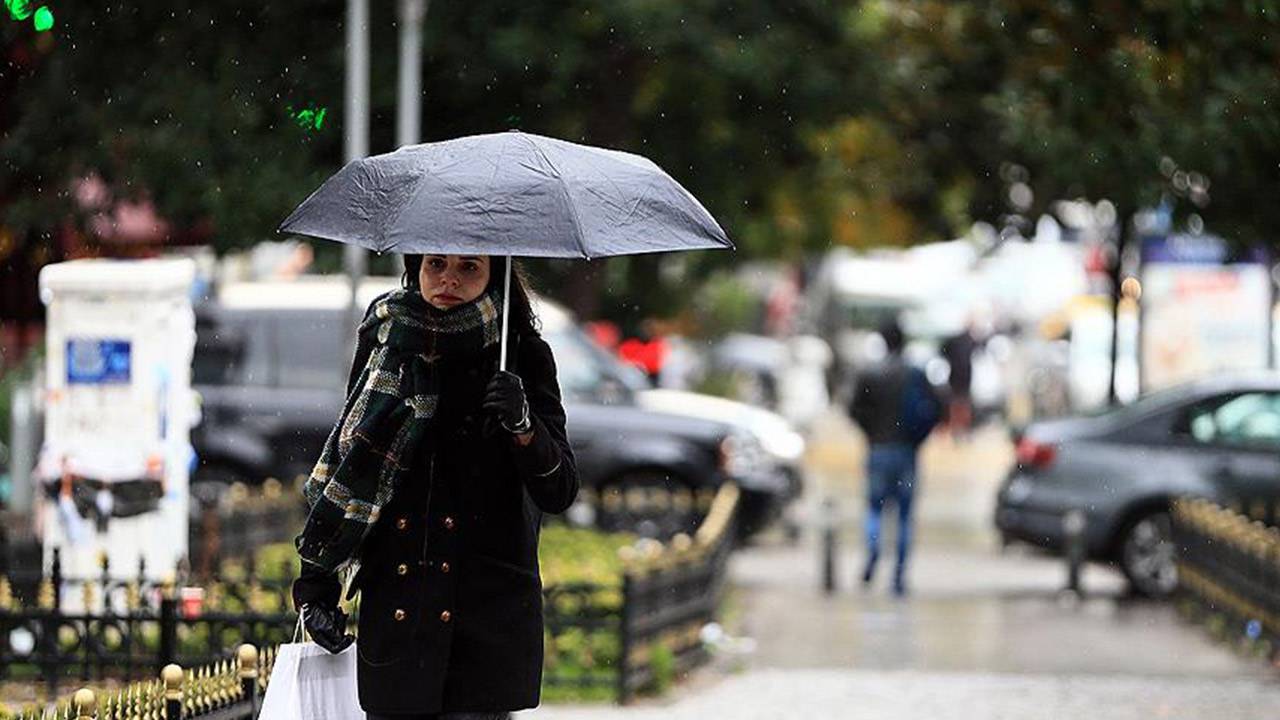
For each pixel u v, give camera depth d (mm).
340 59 52844
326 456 17172
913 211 76062
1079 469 53656
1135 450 53562
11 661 31297
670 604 38625
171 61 49219
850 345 162625
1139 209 55156
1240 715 34594
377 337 17234
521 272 17703
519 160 17375
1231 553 44562
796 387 151625
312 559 16938
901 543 53250
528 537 17312
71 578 33188
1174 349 71375
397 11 53688
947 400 119062
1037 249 131750
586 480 60594
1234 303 71062
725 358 138000
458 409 17125
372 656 16938
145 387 36312
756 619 48156
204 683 22188
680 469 60469
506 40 56844
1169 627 47594
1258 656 42000
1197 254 68062
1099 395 112125
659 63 62031
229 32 50469
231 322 59500
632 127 64562
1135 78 37438
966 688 37656
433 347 17047
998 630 46656
